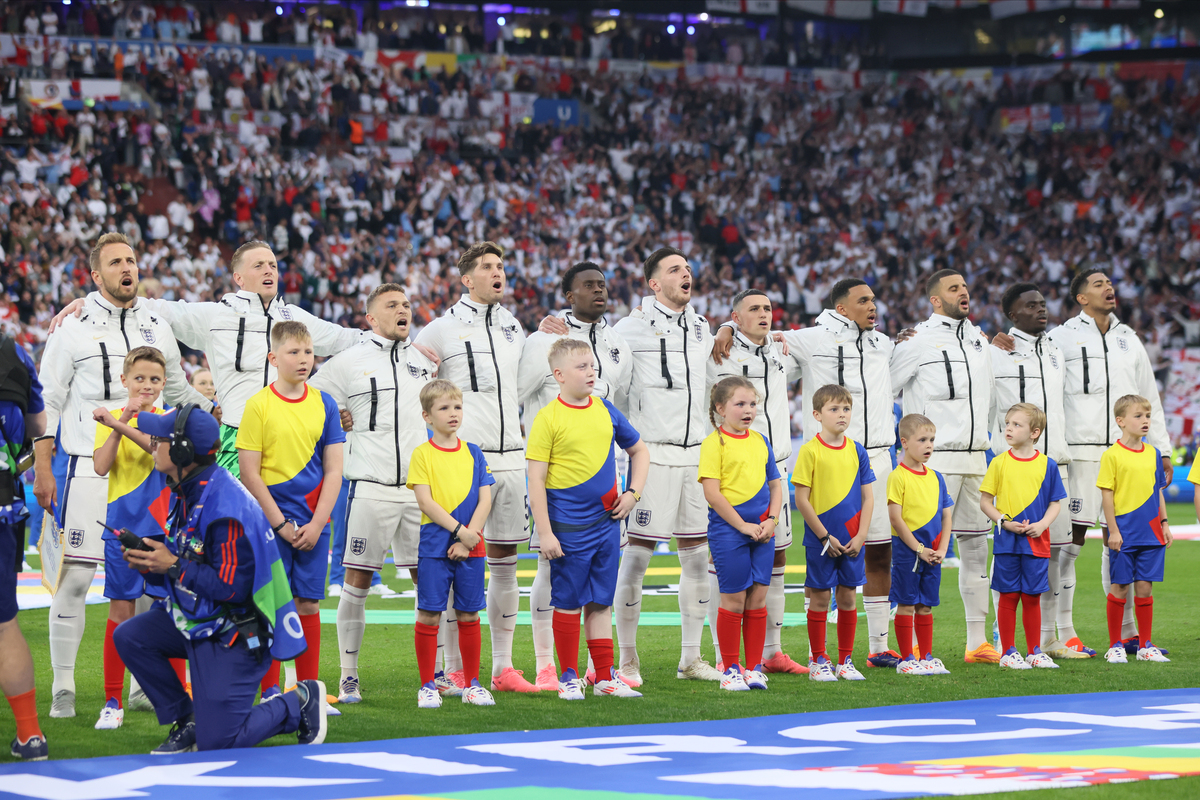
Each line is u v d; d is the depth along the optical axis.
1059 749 5.14
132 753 5.45
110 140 27.33
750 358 8.26
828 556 7.58
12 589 5.36
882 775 4.60
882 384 8.73
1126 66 35.19
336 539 12.05
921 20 36.69
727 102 34.50
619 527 7.03
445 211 29.58
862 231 32.75
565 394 6.96
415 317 26.88
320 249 27.56
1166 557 15.41
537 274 29.23
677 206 31.75
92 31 28.69
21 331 23.58
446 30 33.72
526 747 5.30
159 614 5.43
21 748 5.28
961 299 8.94
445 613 7.29
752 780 4.52
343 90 30.38
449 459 6.80
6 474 5.43
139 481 6.31
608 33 35.19
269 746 5.35
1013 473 8.20
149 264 25.81
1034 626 8.14
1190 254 32.06
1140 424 8.41
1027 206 33.75
